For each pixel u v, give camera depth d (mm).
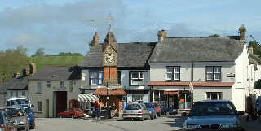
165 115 56656
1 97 84312
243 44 63344
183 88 61375
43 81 75562
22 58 122000
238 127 17578
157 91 62594
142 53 66562
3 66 118438
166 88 62219
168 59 62469
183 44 64750
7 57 119750
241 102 62406
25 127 32156
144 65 64188
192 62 61531
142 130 31875
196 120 17906
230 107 19266
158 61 62656
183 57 62250
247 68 66625
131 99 64000
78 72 73312
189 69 61688
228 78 60188
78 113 63688
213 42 64125
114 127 35812
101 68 67125
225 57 60625
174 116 53812
